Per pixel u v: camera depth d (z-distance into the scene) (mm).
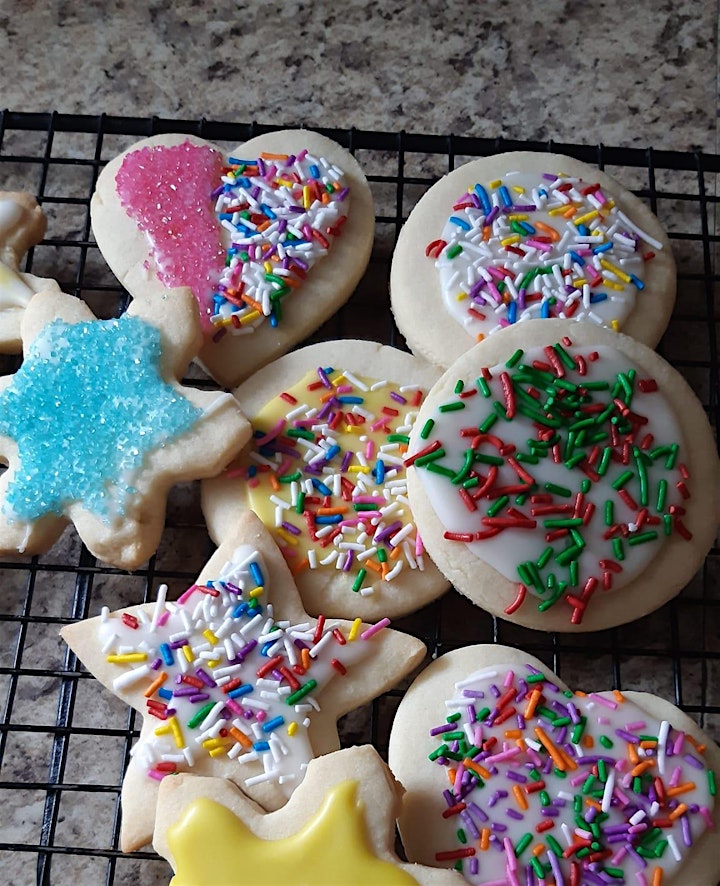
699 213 308
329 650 237
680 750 231
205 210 274
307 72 320
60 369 251
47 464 244
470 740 232
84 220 302
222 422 247
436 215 274
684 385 258
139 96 316
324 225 272
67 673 244
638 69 321
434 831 226
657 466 247
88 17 321
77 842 252
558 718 234
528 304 262
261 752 229
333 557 248
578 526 240
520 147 298
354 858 211
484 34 323
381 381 264
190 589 241
